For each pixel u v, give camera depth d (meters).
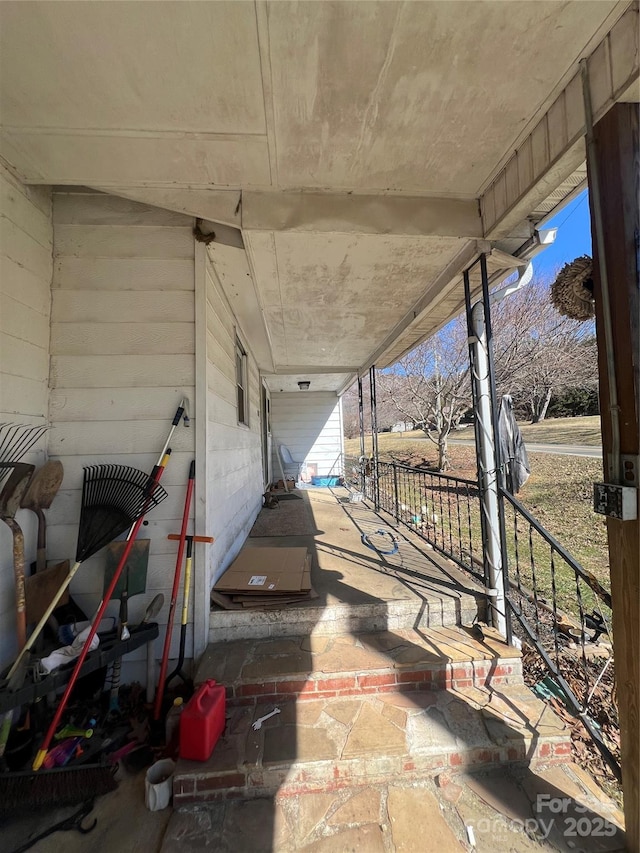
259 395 6.25
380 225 2.11
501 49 1.28
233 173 1.89
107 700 1.94
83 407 2.15
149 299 2.23
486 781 1.56
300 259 2.48
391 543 3.80
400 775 1.56
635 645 1.25
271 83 1.38
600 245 1.31
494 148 1.76
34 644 1.78
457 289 2.85
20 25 1.17
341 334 4.44
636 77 1.15
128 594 1.94
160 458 2.11
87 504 1.96
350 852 1.30
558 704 2.20
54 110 1.49
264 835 1.37
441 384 10.12
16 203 1.88
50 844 1.36
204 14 1.14
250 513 4.52
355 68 1.33
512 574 4.20
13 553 1.66
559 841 1.33
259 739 1.65
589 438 10.16
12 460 1.83
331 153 1.76
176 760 1.63
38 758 1.48
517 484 2.83
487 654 2.05
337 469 9.23
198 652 2.13
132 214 2.25
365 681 1.92
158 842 1.36
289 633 2.25
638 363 1.22
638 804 1.26
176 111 1.50
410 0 1.11
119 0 1.09
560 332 7.84
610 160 1.28
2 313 1.78
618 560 1.30
